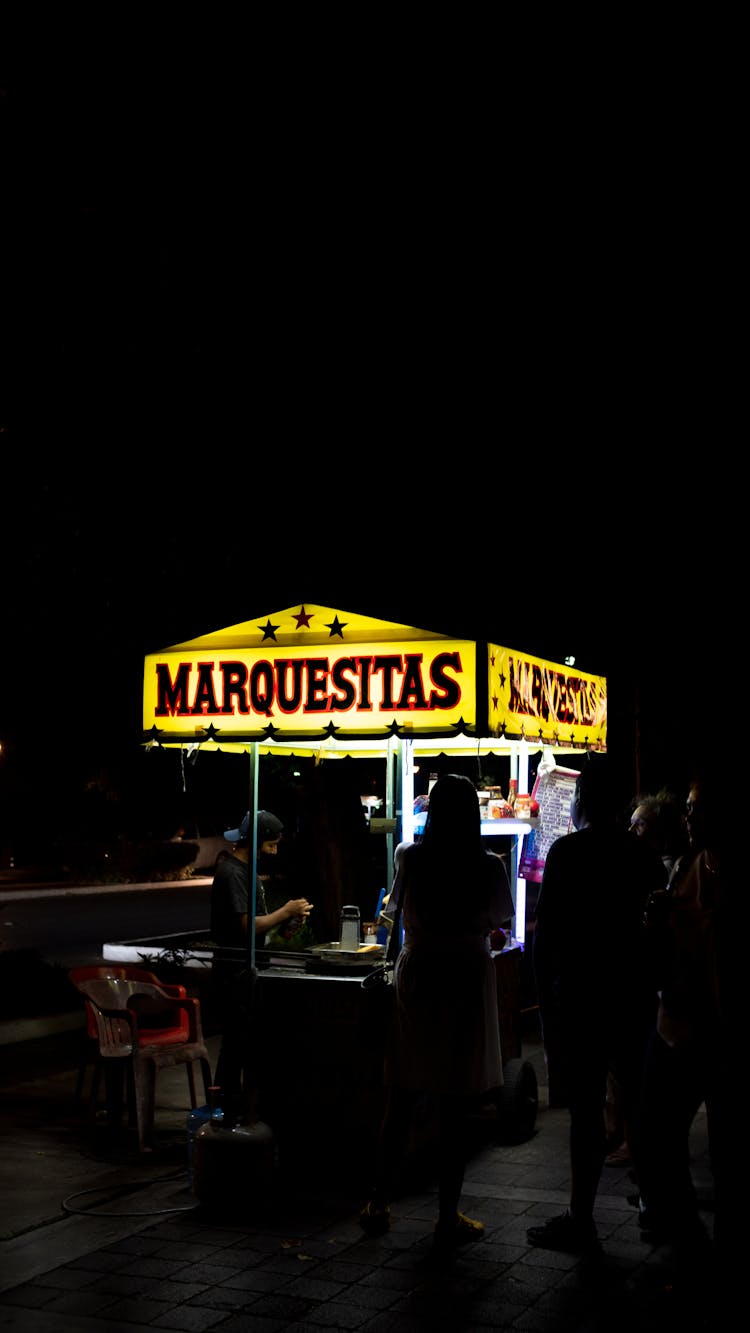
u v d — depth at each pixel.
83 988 6.88
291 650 6.07
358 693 5.89
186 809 34.97
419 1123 5.79
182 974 10.66
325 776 8.50
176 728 6.30
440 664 5.73
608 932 4.79
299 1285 4.53
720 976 3.69
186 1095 7.91
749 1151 3.60
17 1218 5.35
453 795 5.19
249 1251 4.90
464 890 5.06
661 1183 4.45
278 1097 5.96
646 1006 4.77
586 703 7.55
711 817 3.78
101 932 19.95
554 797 7.77
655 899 4.27
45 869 34.69
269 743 7.16
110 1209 5.46
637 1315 4.22
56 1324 4.20
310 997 5.93
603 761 5.02
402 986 5.06
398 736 5.79
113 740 22.69
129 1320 4.23
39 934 19.66
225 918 6.26
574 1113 4.81
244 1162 5.30
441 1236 4.84
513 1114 6.38
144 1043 6.79
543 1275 4.60
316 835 8.43
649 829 6.09
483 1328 4.13
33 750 26.39
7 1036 9.84
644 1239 4.94
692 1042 4.08
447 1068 4.91
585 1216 4.80
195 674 6.29
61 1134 6.87
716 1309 3.65
